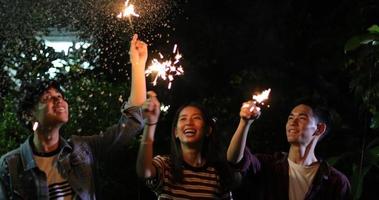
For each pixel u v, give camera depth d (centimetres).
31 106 341
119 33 650
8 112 535
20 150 340
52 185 336
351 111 677
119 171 579
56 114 337
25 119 349
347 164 578
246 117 338
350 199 383
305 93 703
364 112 556
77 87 558
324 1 757
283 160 380
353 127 636
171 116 671
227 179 358
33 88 341
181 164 356
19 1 641
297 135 373
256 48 761
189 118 359
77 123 543
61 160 340
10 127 529
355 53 601
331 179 375
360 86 512
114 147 362
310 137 375
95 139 360
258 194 381
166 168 356
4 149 519
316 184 370
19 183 333
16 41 615
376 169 596
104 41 645
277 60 751
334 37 732
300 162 377
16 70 590
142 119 361
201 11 755
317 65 731
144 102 341
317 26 754
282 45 758
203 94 723
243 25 769
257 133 646
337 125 601
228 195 361
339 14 735
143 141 340
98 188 359
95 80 581
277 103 688
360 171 475
